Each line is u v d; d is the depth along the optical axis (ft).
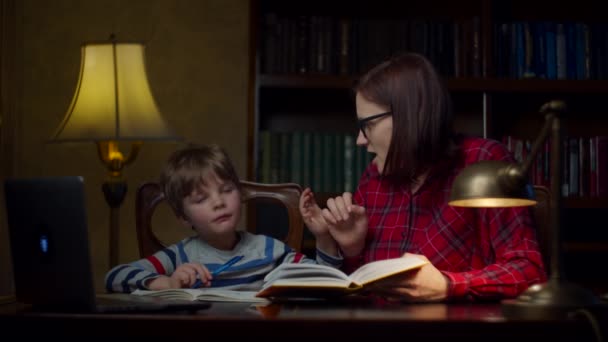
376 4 11.48
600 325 3.79
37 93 11.55
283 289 4.70
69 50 11.59
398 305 4.68
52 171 11.51
